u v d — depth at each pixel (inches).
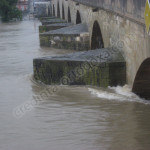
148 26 657.0
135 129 650.8
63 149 590.6
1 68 1219.9
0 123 711.1
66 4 2507.4
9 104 828.0
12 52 1566.2
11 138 642.2
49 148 596.7
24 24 3422.7
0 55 1487.5
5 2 4126.5
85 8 1536.7
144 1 683.4
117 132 641.0
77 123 689.0
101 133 639.8
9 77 1089.4
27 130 671.1
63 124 687.7
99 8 1156.5
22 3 5821.9
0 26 3238.2
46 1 5374.0
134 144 594.2
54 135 642.8
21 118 730.2
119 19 896.3
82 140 617.6
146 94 831.7
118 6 900.0
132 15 775.7
